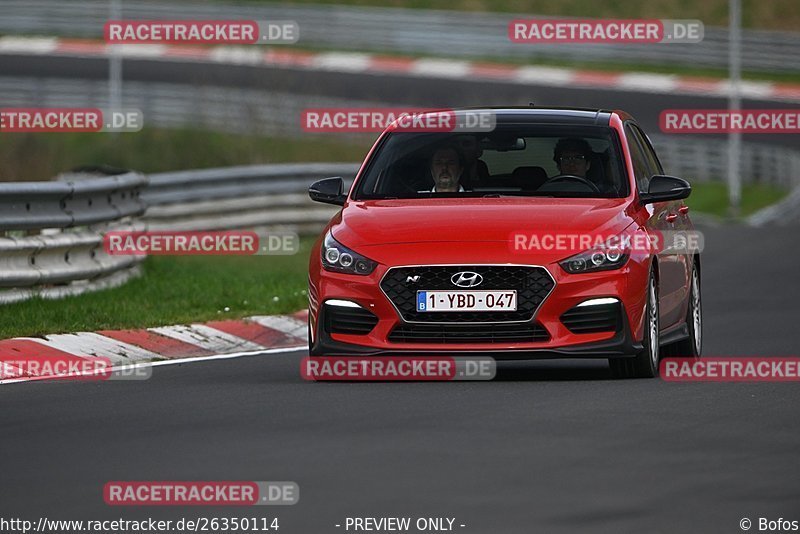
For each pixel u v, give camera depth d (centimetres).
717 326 5159
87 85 14712
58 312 4600
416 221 3681
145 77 15950
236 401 3297
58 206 5041
